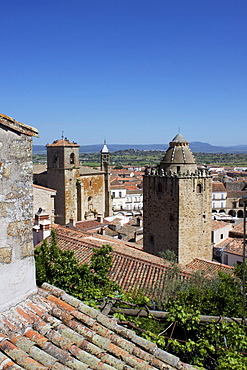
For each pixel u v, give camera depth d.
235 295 16.16
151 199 45.22
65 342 6.93
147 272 23.75
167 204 43.06
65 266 13.95
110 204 83.69
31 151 7.64
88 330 7.45
